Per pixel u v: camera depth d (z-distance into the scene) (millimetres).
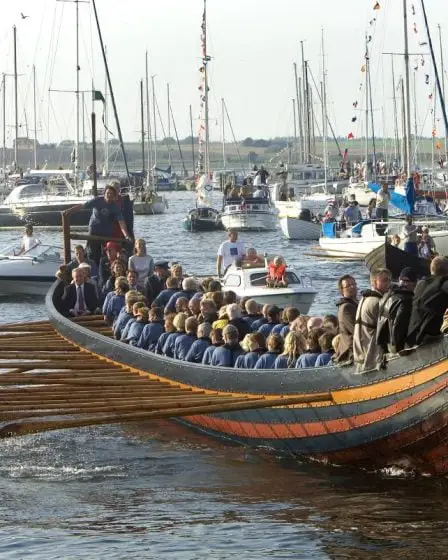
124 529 25172
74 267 50969
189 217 134000
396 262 75312
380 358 27484
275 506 26766
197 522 25656
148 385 34562
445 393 25969
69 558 23266
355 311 28953
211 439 34031
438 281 26422
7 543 24234
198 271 87188
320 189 173375
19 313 65688
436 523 25078
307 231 119125
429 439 27078
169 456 31953
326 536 24438
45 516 26266
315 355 30516
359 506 26484
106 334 43344
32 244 75188
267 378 30609
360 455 29141
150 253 106000
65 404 30156
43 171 176250
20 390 32125
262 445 32219
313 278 81938
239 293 59812
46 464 31219
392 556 23172
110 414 30312
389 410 27438
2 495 28156
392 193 102000
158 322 38000
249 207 132375
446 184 151125
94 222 52188
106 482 29359
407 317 26766
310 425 29891
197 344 34656
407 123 102562
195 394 32656
